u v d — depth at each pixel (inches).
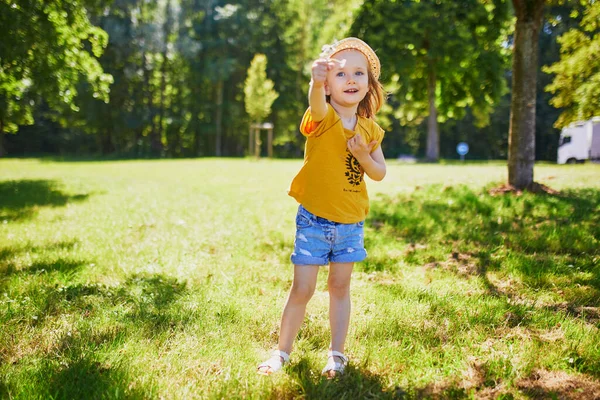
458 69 1061.8
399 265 192.5
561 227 237.3
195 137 2043.6
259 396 94.9
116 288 161.8
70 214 326.6
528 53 355.6
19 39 453.4
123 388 96.9
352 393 97.0
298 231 110.9
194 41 1791.3
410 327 129.0
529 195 333.4
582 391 97.3
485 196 339.0
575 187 393.7
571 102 577.9
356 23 1066.1
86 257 203.6
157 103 2006.6
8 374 102.8
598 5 426.9
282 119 1895.9
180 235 252.1
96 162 1268.5
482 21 992.2
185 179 639.8
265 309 142.9
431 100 1125.7
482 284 165.8
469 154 2073.1
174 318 134.6
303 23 1818.4
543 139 1817.2
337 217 108.2
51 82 515.8
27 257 201.6
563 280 167.2
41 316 137.1
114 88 1822.1
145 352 113.7
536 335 123.0
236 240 240.5
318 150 109.0
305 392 97.1
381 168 112.5
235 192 467.2
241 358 111.9
